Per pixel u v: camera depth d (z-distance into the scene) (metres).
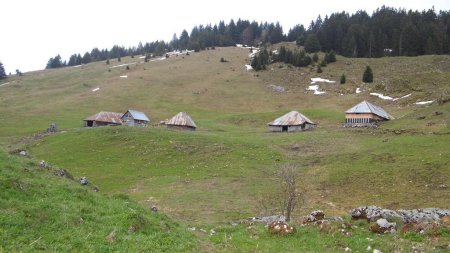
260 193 53.22
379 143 74.62
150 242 20.03
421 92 134.50
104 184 61.62
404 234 23.58
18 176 22.66
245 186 57.16
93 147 84.06
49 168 27.55
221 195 52.44
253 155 74.44
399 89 143.88
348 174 58.62
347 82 168.12
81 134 94.38
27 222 18.36
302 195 49.31
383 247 21.38
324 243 22.53
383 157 64.12
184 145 81.75
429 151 63.16
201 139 85.62
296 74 187.75
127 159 75.75
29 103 155.12
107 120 119.62
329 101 147.62
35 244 16.97
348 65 194.12
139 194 54.50
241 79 190.62
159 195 53.16
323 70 189.62
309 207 46.16
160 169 69.00
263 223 30.03
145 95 165.12
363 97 143.38
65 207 20.89
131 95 164.38
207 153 76.56
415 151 64.44
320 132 93.56
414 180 53.00
